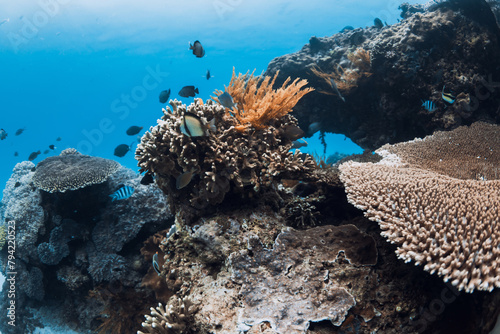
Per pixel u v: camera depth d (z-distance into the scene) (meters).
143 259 7.09
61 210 7.43
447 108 7.30
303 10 34.69
